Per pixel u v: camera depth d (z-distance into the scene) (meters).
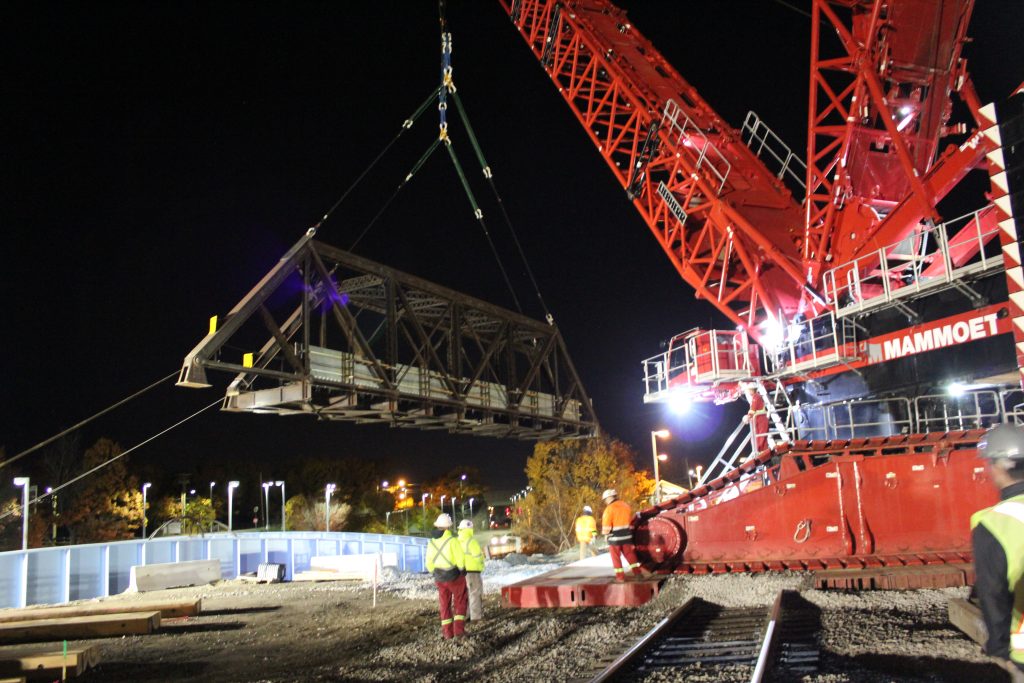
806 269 25.75
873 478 14.27
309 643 15.25
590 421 38.34
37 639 16.91
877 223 22.80
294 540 41.91
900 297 17.97
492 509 153.00
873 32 21.06
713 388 26.20
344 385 24.67
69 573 30.34
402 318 29.59
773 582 13.39
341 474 135.25
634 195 31.72
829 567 14.12
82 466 81.94
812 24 23.30
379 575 30.47
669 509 15.85
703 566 14.94
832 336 20.83
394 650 12.50
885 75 21.52
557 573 17.80
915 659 8.44
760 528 14.73
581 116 33.09
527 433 35.28
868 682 7.65
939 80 21.42
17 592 28.14
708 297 29.38
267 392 24.48
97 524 80.94
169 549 35.38
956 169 20.27
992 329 16.58
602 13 33.44
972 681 7.50
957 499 13.84
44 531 69.19
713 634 10.69
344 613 19.73
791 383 23.80
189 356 21.20
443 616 13.32
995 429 4.06
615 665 8.82
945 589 12.61
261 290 22.86
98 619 17.70
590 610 14.32
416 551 44.44
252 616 20.34
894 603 11.78
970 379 17.11
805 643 9.56
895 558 13.85
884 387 19.44
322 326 25.38
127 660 14.27
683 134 29.55
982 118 9.95
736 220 27.70
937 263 19.69
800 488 14.59
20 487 69.25
